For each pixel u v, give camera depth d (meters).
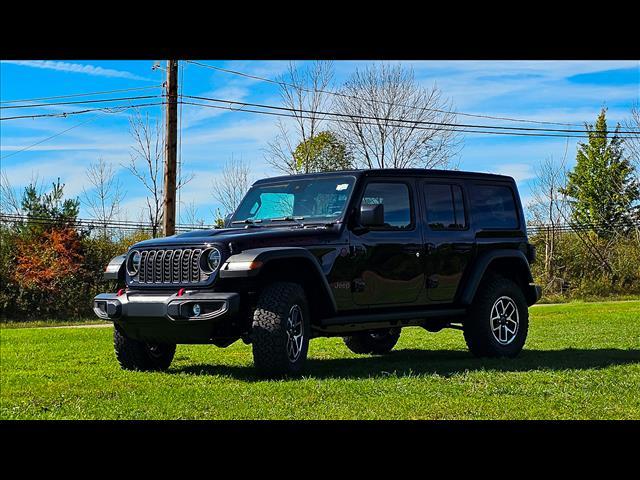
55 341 14.50
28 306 33.81
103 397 6.84
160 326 8.09
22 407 6.43
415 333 14.67
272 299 7.86
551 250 48.50
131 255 8.48
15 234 34.62
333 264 8.39
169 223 23.25
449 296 9.51
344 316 8.59
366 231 8.73
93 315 34.62
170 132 23.31
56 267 34.12
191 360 9.93
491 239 9.97
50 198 35.12
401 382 7.31
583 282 47.28
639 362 9.09
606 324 15.66
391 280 8.91
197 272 7.98
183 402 6.45
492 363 9.10
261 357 7.77
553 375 7.80
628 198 54.78
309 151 39.72
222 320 7.86
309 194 9.00
